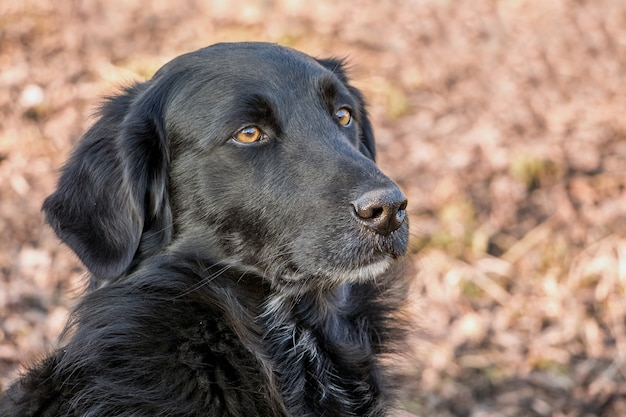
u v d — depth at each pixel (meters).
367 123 6.10
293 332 5.05
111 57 11.88
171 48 12.39
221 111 4.81
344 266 4.65
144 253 4.91
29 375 4.84
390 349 5.44
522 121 11.22
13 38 11.80
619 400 7.36
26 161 9.77
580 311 8.31
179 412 4.50
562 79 12.44
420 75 12.34
